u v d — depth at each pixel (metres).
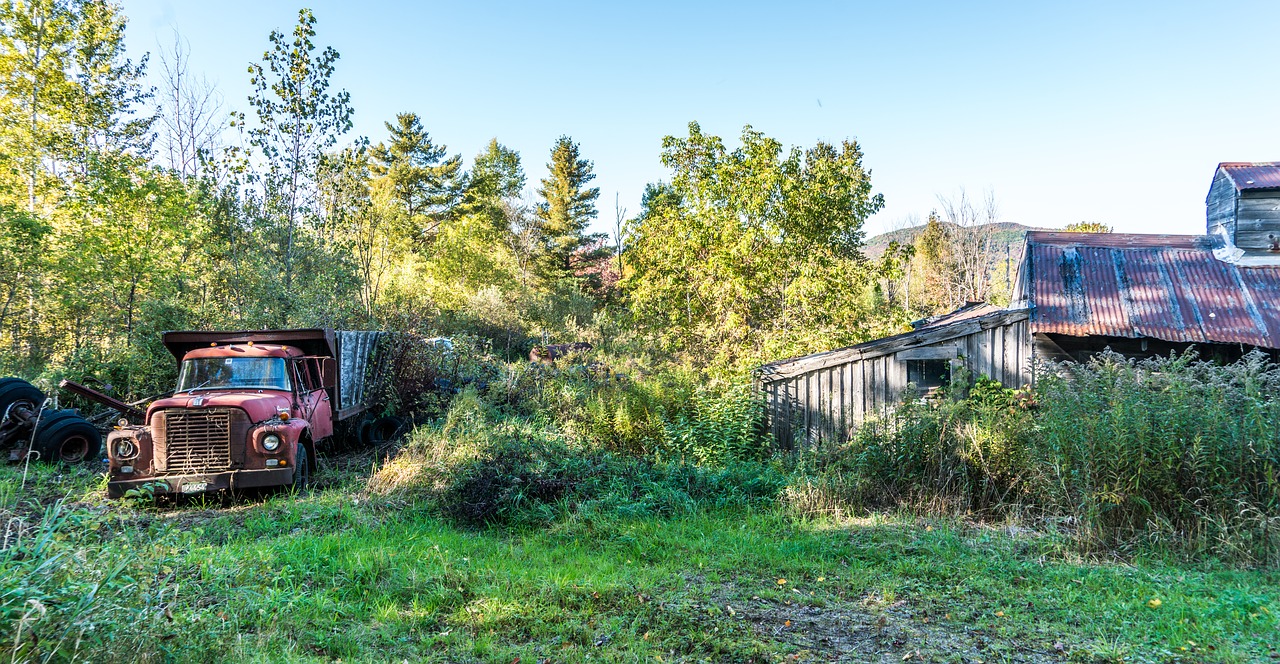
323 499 8.95
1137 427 7.31
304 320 17.41
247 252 19.38
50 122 22.84
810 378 12.66
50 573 3.70
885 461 9.29
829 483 9.26
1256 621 5.03
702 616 5.27
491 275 38.38
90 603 3.62
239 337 11.09
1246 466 7.11
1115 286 12.81
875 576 6.42
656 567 6.71
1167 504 7.22
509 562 6.66
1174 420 7.36
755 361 15.16
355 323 19.72
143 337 15.88
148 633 3.86
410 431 12.98
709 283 17.06
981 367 11.93
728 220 16.91
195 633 4.22
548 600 5.51
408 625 4.97
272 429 8.95
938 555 7.00
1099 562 6.78
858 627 5.11
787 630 5.03
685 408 12.55
